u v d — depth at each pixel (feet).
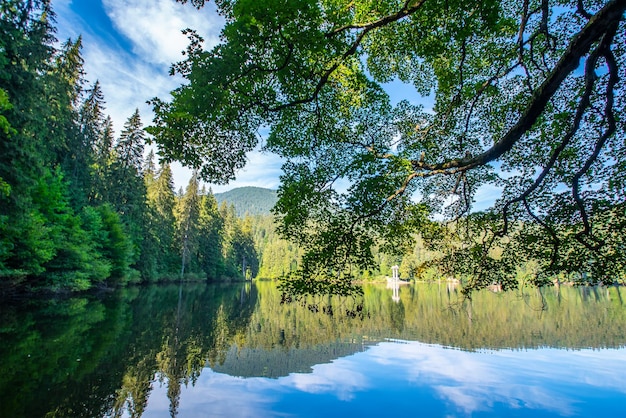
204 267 187.42
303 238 16.53
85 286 71.61
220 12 14.08
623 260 15.90
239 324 50.06
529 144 19.77
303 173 17.95
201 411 19.17
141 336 35.96
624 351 34.91
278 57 12.43
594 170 17.44
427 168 16.72
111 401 19.19
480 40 18.97
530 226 18.33
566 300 85.46
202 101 11.68
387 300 93.50
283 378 26.04
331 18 13.10
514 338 41.19
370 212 15.81
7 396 18.49
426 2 14.62
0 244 47.57
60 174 68.64
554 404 21.75
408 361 31.37
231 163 15.03
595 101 17.06
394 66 21.56
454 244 21.63
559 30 17.51
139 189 113.50
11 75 38.52
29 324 36.76
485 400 22.39
